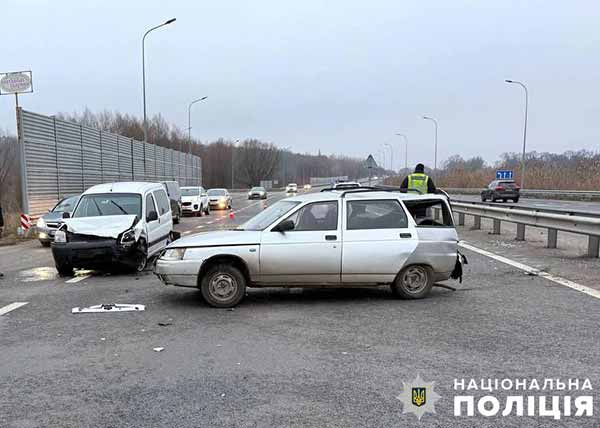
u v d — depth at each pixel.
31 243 16.03
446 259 6.97
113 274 9.47
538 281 7.88
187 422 3.34
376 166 27.95
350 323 5.74
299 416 3.41
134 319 6.04
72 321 5.98
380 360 4.49
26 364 4.52
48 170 22.88
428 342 4.98
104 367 4.41
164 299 7.16
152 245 10.32
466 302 6.68
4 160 47.00
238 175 112.44
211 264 6.72
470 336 5.16
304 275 6.75
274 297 7.21
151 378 4.14
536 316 5.89
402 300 6.89
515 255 10.41
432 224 7.24
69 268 9.03
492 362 4.41
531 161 61.62
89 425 3.33
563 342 4.92
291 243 6.70
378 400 3.66
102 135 31.02
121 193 10.40
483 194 36.84
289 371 4.25
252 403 3.62
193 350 4.84
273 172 120.69
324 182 139.62
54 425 3.34
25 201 20.17
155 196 11.20
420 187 10.92
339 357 4.58
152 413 3.49
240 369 4.31
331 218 6.89
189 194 27.23
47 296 7.50
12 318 6.17
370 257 6.76
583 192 34.03
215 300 6.60
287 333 5.38
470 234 14.54
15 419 3.44
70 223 9.38
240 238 6.73
